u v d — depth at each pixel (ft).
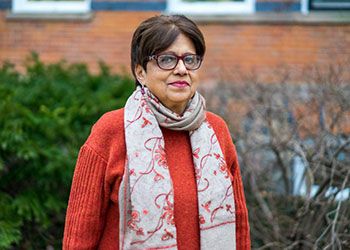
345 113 17.94
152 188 8.58
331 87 18.63
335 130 18.26
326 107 18.51
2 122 16.43
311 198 15.94
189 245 8.79
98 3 31.48
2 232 15.38
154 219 8.51
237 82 22.84
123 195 8.64
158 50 8.80
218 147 9.20
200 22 30.68
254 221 17.02
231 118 20.03
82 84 20.89
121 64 31.35
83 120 17.53
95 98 18.62
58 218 17.29
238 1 30.86
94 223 8.82
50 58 31.71
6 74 21.63
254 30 30.48
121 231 8.64
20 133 16.08
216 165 9.02
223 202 8.91
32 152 15.89
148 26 8.96
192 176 8.97
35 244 16.99
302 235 15.71
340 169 16.31
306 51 30.14
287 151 18.45
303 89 20.06
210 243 8.75
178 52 8.81
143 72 9.15
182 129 9.05
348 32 29.84
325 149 17.17
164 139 9.07
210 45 30.68
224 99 21.30
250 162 18.33
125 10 31.30
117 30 31.40
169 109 9.11
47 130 16.74
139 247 8.49
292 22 30.17
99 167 8.87
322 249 14.61
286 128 18.63
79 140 16.98
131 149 8.74
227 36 30.63
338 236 14.25
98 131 9.02
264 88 20.63
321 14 29.99
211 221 8.80
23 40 31.86
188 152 9.11
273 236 16.53
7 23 31.94
